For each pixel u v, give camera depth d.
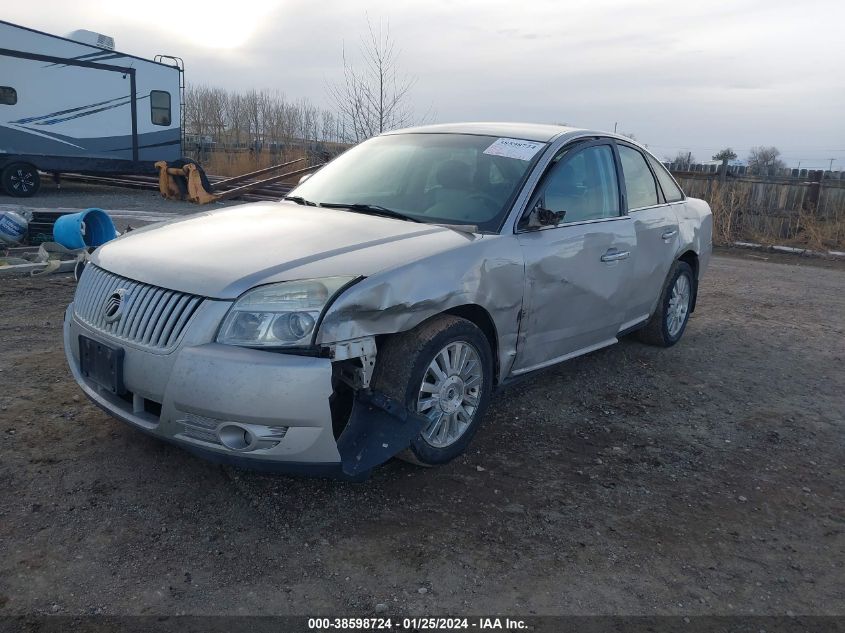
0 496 3.12
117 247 3.56
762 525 3.34
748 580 2.91
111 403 3.27
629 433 4.29
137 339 3.09
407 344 3.31
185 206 16.11
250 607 2.56
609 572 2.89
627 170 5.12
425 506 3.29
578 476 3.69
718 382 5.32
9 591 2.55
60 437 3.70
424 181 4.29
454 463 3.72
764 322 7.34
